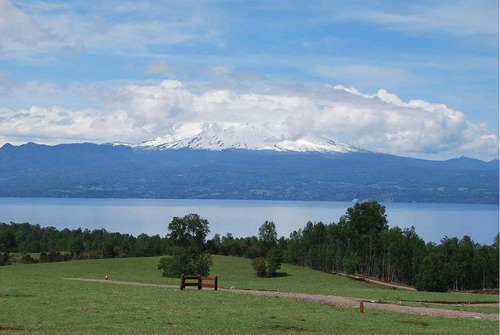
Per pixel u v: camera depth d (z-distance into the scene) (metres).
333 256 144.25
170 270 103.38
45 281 59.91
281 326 36.47
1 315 36.53
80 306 40.59
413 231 143.75
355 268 139.75
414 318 41.25
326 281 120.44
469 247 124.75
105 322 35.62
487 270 124.75
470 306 50.41
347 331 35.62
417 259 123.62
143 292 50.22
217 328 35.16
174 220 109.12
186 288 57.22
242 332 34.09
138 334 31.94
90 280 67.62
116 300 44.03
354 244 151.50
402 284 136.12
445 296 60.31
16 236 179.62
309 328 36.25
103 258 148.25
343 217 154.50
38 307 39.59
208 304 43.72
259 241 162.62
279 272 130.12
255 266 123.12
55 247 176.62
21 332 31.28
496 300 56.28
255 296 50.03
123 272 115.25
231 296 49.12
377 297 55.47
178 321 36.72
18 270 107.31
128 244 159.62
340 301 49.28
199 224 109.62
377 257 148.25
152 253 154.12
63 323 34.91
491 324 39.84
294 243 156.00
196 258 107.00
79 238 165.12
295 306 44.59
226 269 129.75
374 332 35.53
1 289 48.47
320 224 159.88
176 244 108.69
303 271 134.62
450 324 39.25
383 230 150.25
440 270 106.25
